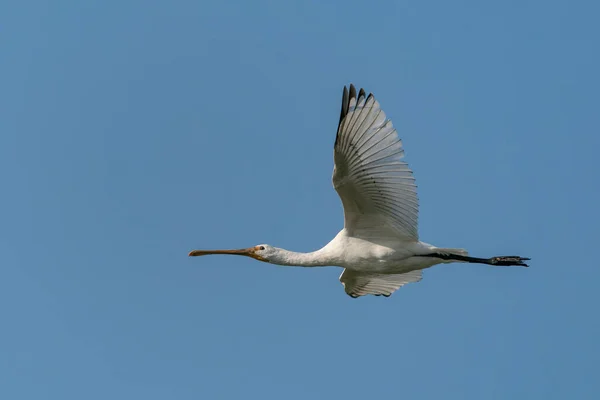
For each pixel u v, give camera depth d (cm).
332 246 1767
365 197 1656
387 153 1579
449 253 1728
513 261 1767
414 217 1636
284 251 1852
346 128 1558
